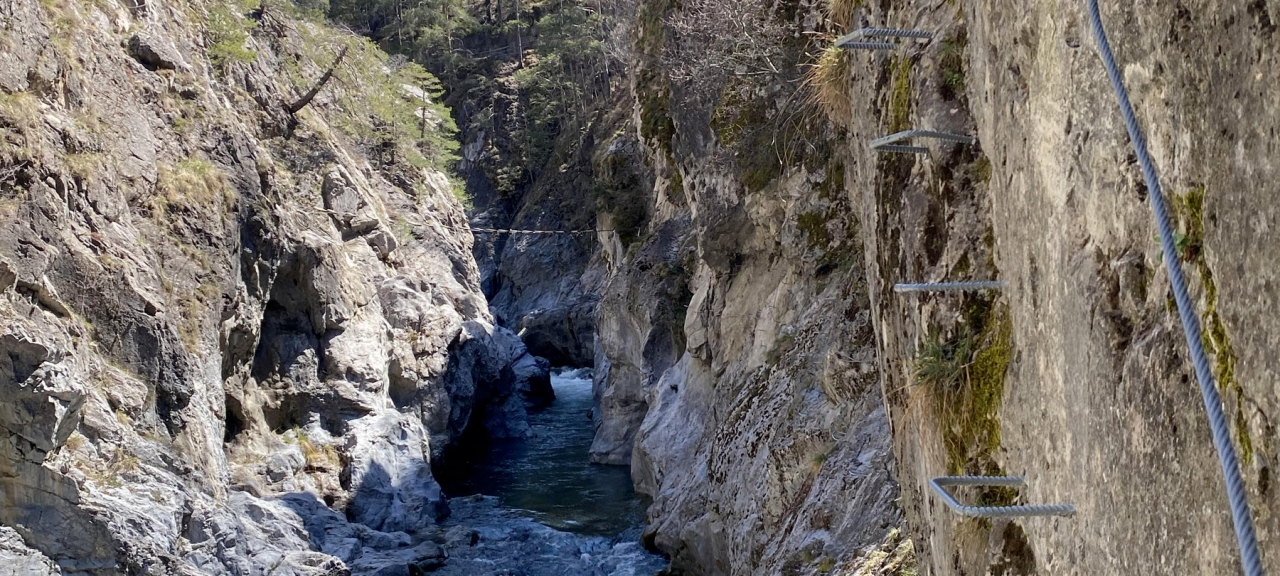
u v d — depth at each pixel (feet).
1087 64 9.57
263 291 74.28
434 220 126.00
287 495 67.97
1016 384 12.13
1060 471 10.54
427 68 236.63
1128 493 8.66
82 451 52.06
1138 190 8.68
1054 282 10.58
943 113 14.37
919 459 16.19
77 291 55.62
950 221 13.96
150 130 67.15
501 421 106.01
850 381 39.19
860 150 19.76
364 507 72.38
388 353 89.97
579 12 213.87
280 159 98.37
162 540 51.96
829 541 34.94
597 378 111.86
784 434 42.60
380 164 125.49
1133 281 8.82
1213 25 7.12
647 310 81.35
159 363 58.44
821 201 48.26
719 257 59.21
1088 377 9.53
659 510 62.18
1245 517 5.68
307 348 79.97
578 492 79.71
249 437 71.87
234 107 92.63
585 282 152.76
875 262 17.90
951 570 14.07
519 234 187.01
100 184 59.47
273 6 121.80
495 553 64.34
